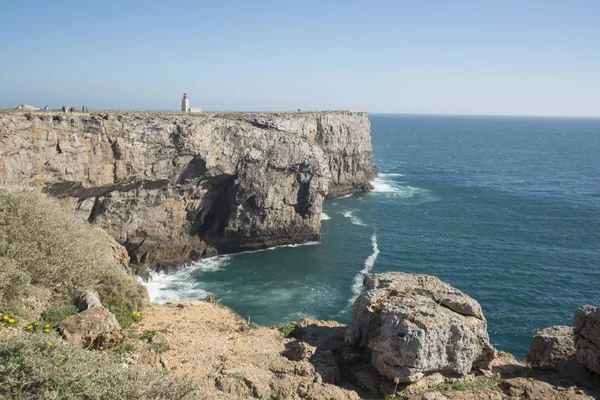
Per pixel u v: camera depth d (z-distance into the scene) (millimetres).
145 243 47812
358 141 83625
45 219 17141
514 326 35000
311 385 13211
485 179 102000
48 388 9398
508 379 14484
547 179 102750
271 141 53594
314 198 56844
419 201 78312
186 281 44750
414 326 13859
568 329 17641
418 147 173375
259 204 53531
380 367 14383
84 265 16938
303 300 39844
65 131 39312
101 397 9672
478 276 44812
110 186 43656
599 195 84125
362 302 16406
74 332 13211
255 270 47750
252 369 14086
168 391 10492
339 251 53031
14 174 36062
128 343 14367
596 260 49438
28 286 14633
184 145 46250
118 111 49969
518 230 60938
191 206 51312
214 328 17609
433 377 14281
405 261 49312
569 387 13945
